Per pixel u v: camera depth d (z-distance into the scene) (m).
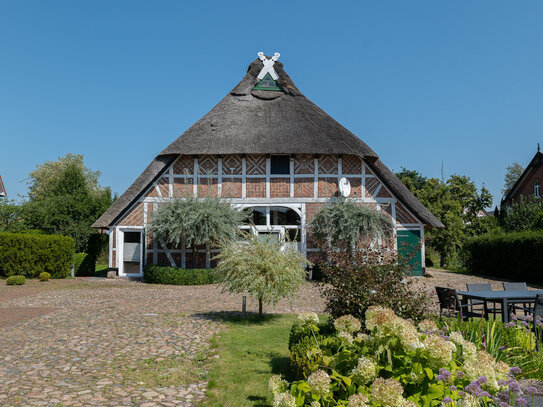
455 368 3.23
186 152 18.42
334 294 6.33
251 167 19.23
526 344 5.29
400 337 3.26
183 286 15.77
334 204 17.81
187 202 16.59
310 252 18.70
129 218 18.73
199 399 4.66
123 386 5.01
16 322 8.62
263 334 7.58
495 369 3.20
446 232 27.36
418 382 3.11
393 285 6.16
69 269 18.83
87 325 8.30
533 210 25.61
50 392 4.76
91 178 52.03
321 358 4.06
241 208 18.20
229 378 5.29
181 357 6.18
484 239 20.83
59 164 49.22
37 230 22.61
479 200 30.52
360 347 3.69
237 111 20.28
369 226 16.94
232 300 12.02
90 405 4.42
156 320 8.82
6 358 6.05
